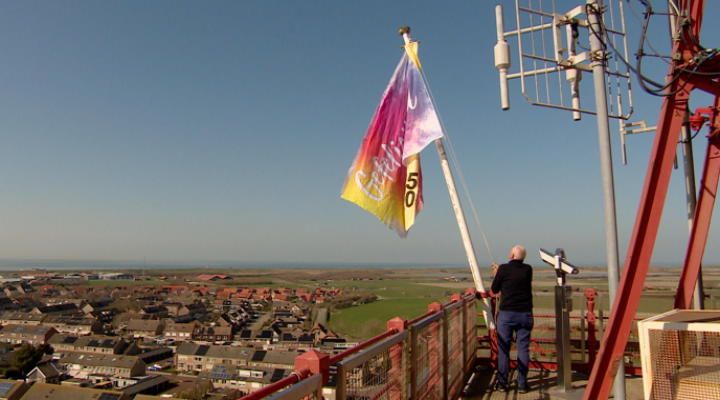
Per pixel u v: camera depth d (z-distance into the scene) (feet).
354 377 10.25
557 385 21.49
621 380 14.55
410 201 26.02
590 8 14.42
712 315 12.93
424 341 15.92
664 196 11.75
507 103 15.40
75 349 238.68
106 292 465.47
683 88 11.82
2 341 243.60
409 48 26.81
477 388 22.20
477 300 26.89
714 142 15.25
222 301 407.64
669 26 13.44
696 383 10.98
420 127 25.86
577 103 15.64
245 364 198.29
